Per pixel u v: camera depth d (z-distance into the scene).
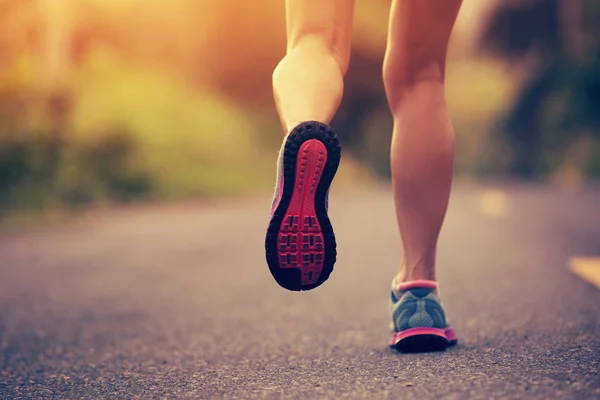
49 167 13.33
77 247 8.76
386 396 2.21
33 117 13.52
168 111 19.62
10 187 12.64
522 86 35.28
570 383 2.21
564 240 8.09
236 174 20.28
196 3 23.78
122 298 5.42
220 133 21.27
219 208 14.53
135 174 16.44
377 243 8.54
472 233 9.11
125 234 10.05
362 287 5.58
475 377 2.38
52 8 14.20
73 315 4.75
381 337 3.56
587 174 30.47
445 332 3.02
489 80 41.62
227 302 5.08
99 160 15.92
